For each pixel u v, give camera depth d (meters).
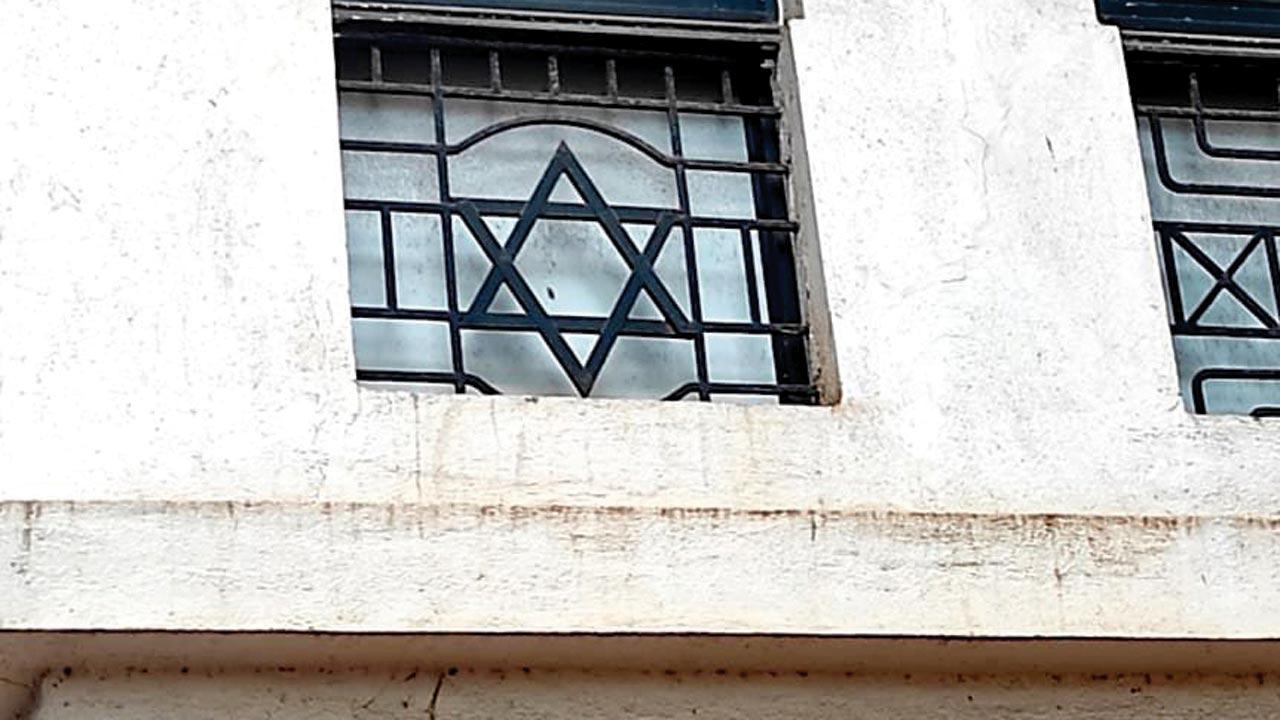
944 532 5.40
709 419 5.48
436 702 5.27
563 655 5.27
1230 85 6.35
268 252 5.42
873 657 5.41
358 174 5.73
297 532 5.09
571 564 5.19
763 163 5.95
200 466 5.21
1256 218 6.25
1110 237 5.91
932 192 5.84
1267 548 5.55
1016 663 5.51
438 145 5.77
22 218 5.31
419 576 5.11
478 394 5.60
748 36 6.00
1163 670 5.62
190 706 5.15
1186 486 5.70
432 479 5.30
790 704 5.45
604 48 5.96
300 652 5.14
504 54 5.91
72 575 4.96
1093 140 6.00
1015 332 5.75
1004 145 5.94
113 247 5.34
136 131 5.45
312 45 5.62
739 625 5.23
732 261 5.88
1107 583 5.44
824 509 5.41
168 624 4.97
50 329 5.24
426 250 5.72
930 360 5.67
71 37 5.50
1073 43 6.09
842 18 5.96
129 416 5.22
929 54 5.98
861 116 5.88
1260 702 5.68
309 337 5.37
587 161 5.89
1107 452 5.69
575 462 5.38
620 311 5.75
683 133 5.96
